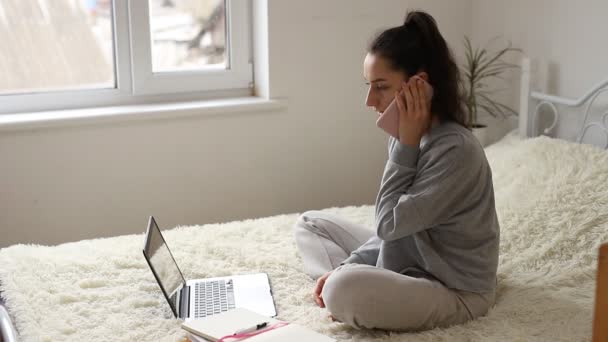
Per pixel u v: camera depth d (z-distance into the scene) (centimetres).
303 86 295
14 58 269
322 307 173
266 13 284
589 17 252
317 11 290
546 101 270
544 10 272
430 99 167
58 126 261
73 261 197
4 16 265
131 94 287
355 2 295
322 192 308
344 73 300
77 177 269
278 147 297
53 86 276
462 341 155
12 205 262
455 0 308
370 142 312
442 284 169
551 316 166
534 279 186
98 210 274
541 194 211
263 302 173
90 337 156
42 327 160
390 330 163
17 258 198
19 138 258
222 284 185
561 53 266
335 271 165
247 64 302
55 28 273
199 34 295
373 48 169
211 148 287
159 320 165
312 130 301
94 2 276
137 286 184
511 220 207
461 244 170
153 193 281
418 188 165
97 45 280
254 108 287
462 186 164
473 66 285
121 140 272
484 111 309
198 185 288
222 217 295
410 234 168
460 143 163
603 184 208
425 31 167
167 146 280
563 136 269
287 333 143
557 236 198
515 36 288
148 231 176
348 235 204
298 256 205
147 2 281
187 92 296
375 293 158
